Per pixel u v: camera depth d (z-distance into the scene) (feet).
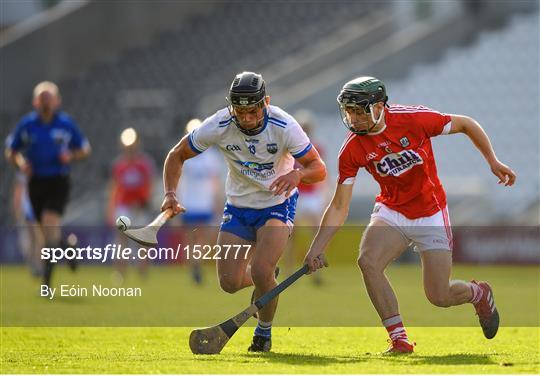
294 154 79.30
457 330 105.09
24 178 175.73
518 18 293.84
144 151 281.74
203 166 175.52
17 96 293.84
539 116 274.16
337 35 309.63
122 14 315.78
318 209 180.96
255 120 77.05
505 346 88.33
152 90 303.07
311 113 279.90
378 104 77.36
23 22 335.47
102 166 282.77
